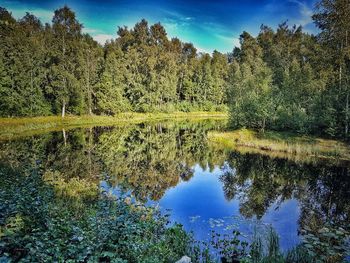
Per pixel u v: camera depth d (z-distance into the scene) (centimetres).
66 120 4916
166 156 2692
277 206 1399
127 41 7881
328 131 2792
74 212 1034
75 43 5584
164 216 1181
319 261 782
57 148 2823
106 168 2117
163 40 8019
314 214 1288
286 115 3181
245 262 789
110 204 846
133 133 4184
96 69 5909
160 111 6975
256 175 2022
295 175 2006
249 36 9125
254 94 3509
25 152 2472
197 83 7862
